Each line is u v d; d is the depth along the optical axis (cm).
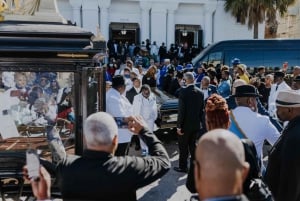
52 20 425
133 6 2586
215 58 1500
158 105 881
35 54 363
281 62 1479
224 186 158
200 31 2717
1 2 418
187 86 665
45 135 377
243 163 164
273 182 308
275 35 3084
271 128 365
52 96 376
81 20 2475
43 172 216
